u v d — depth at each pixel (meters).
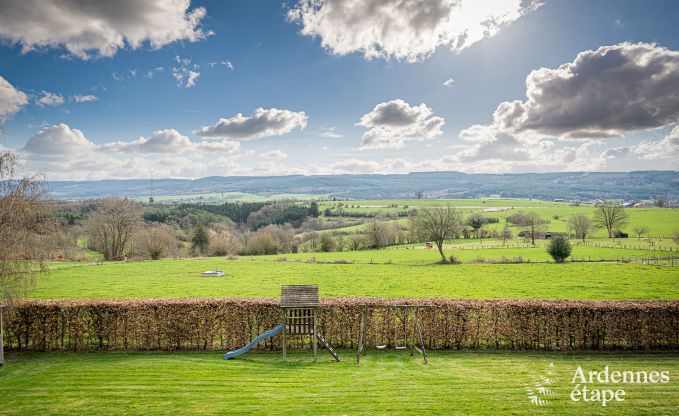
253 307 21.25
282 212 165.00
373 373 17.02
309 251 107.38
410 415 12.79
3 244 19.47
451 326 21.17
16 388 15.28
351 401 13.90
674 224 119.50
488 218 140.12
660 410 12.91
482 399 13.96
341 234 116.06
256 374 16.86
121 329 20.98
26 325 20.67
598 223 113.50
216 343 21.62
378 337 21.53
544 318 20.86
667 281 51.00
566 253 70.81
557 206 191.25
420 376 16.53
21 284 20.56
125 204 85.94
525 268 64.38
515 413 12.84
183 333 21.02
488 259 76.94
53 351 20.44
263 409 13.29
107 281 55.16
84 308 20.91
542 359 19.02
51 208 22.91
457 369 17.53
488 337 21.19
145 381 15.95
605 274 56.91
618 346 20.64
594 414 12.70
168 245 90.25
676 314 20.52
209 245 101.25
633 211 146.50
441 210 77.94
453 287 49.06
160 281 55.41
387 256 86.81
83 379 16.19
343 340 21.52
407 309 21.38
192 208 158.88
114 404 13.77
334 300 22.69
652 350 20.38
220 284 52.91
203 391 14.92
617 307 20.69
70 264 73.81
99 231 82.44
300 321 19.69
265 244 100.19
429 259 80.50
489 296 43.31
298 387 15.29
